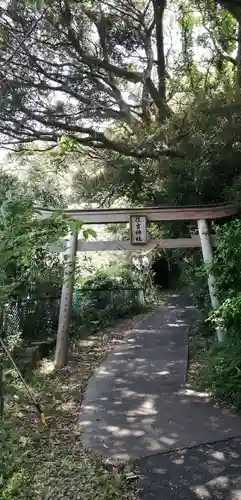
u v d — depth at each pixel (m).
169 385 5.39
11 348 5.93
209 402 4.79
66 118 7.99
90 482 3.15
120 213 6.88
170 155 7.62
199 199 7.56
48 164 9.52
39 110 7.76
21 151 9.10
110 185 9.20
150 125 7.93
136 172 8.62
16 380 5.06
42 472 3.29
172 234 8.74
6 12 6.15
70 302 6.68
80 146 8.95
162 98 7.88
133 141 8.20
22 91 7.19
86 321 8.85
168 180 7.81
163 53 8.06
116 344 7.72
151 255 12.32
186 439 3.87
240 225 5.26
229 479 3.20
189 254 8.81
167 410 4.59
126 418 4.38
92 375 5.91
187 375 5.77
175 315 10.49
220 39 8.41
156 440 3.86
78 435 3.99
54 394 5.05
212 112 6.73
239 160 6.66
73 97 8.04
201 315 8.33
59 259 7.86
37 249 3.27
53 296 7.89
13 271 3.16
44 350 6.92
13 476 3.13
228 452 3.61
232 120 6.50
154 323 9.58
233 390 4.71
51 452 3.64
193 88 7.40
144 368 6.15
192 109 7.00
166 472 3.31
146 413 4.51
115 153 8.85
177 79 7.89
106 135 8.62
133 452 3.64
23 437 3.82
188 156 7.18
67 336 6.53
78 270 9.38
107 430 4.09
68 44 7.64
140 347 7.41
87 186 9.42
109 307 10.09
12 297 4.07
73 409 4.66
